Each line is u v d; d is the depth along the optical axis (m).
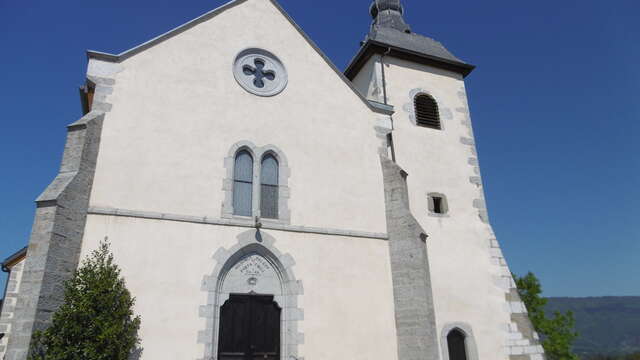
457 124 17.83
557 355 23.25
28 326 8.56
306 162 13.47
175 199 11.55
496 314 14.83
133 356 9.90
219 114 12.87
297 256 12.27
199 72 13.08
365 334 12.16
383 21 21.78
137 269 10.59
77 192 10.39
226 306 11.41
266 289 11.84
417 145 16.62
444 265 14.89
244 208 12.39
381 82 17.41
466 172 16.95
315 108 14.24
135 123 11.87
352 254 12.91
